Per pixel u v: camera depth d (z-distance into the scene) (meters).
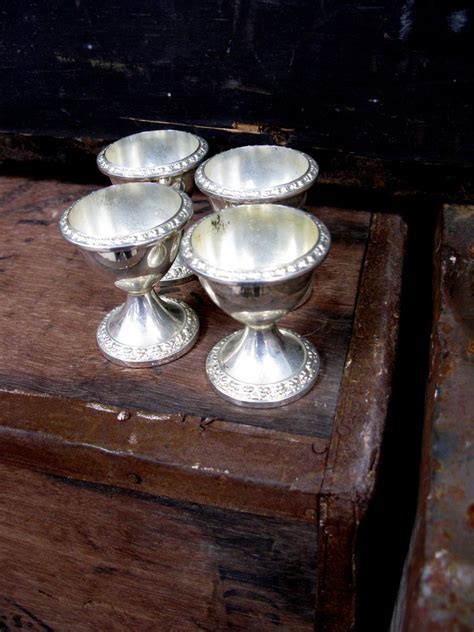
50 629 0.42
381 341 0.36
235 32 0.44
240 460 0.32
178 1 0.44
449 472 0.28
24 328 0.40
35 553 0.39
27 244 0.46
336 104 0.44
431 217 0.46
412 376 0.45
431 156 0.44
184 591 0.37
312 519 0.31
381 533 0.33
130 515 0.35
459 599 0.25
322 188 0.47
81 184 0.53
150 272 0.35
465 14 0.39
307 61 0.44
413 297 0.47
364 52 0.42
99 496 0.35
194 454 0.32
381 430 0.32
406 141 0.44
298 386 0.34
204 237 0.34
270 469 0.31
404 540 0.41
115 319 0.38
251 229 0.34
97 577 0.38
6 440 0.34
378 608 0.36
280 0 0.42
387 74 0.42
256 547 0.33
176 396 0.35
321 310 0.38
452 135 0.43
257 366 0.34
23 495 0.36
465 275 0.37
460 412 0.30
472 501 0.27
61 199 0.51
